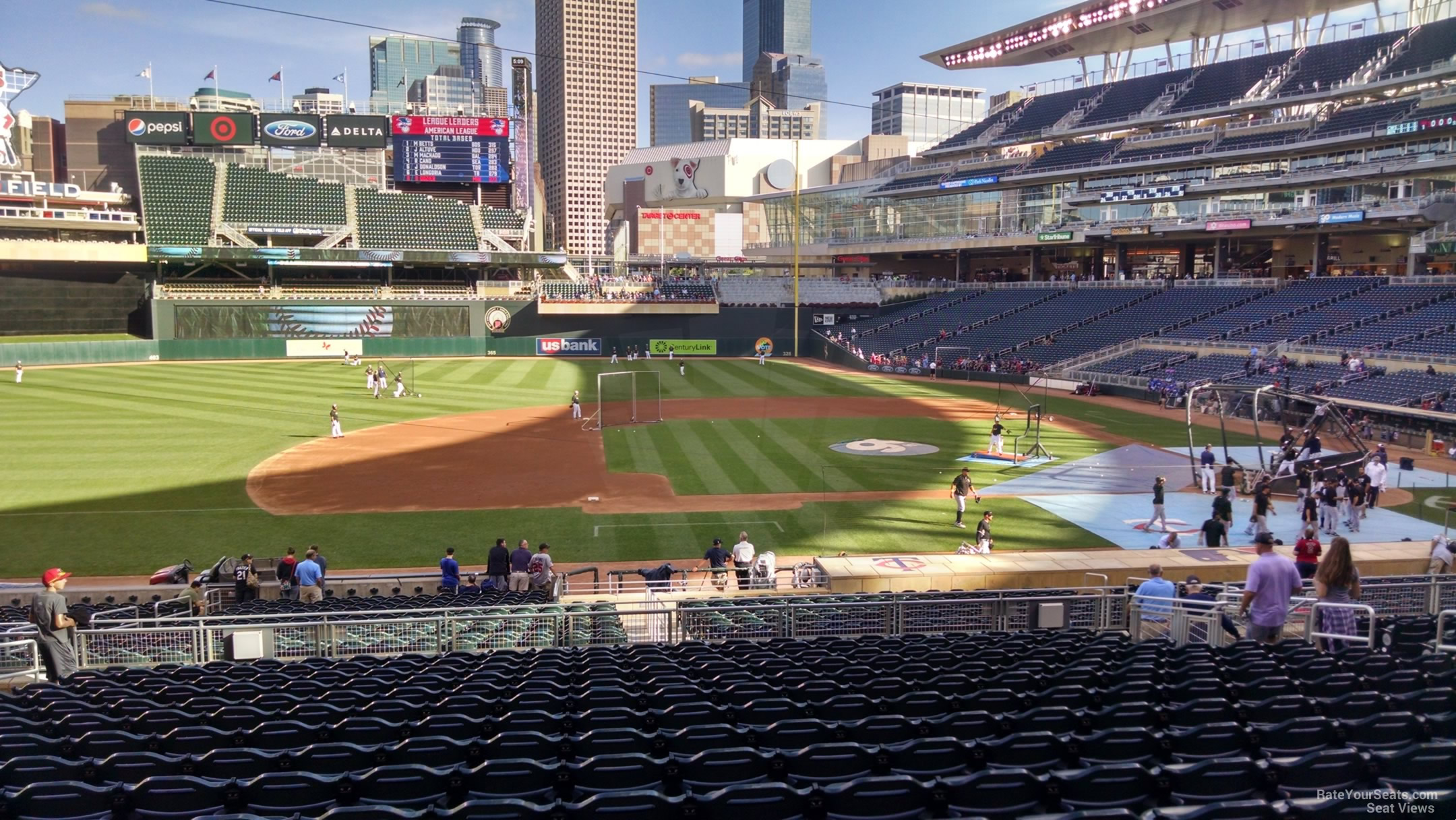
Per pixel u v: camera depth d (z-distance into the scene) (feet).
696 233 508.53
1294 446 111.14
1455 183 185.98
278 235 262.88
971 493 102.47
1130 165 241.76
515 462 121.70
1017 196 274.98
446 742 24.89
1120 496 102.12
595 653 40.63
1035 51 288.10
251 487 106.11
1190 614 43.29
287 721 27.32
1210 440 136.15
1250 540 82.99
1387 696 26.94
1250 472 104.83
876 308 290.76
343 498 101.86
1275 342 178.60
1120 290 239.50
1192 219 223.30
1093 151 257.55
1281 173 209.46
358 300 254.68
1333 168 198.90
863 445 133.59
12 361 215.92
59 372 208.54
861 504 98.84
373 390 183.52
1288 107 227.20
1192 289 222.28
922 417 160.04
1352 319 174.60
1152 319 213.87
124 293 248.11
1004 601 49.44
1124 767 21.11
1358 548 61.77
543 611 48.49
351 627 47.29
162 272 249.75
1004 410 167.94
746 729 25.82
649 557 81.35
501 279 289.94
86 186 286.87
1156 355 194.80
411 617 47.19
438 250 265.75
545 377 219.61
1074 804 21.03
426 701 31.81
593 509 97.35
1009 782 20.77
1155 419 156.46
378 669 37.93
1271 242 247.91
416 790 22.50
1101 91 277.64
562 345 272.31
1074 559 61.05
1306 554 54.13
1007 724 26.53
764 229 513.45
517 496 102.99
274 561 74.23
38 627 41.37
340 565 78.38
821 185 483.10
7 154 251.39
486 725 27.50
